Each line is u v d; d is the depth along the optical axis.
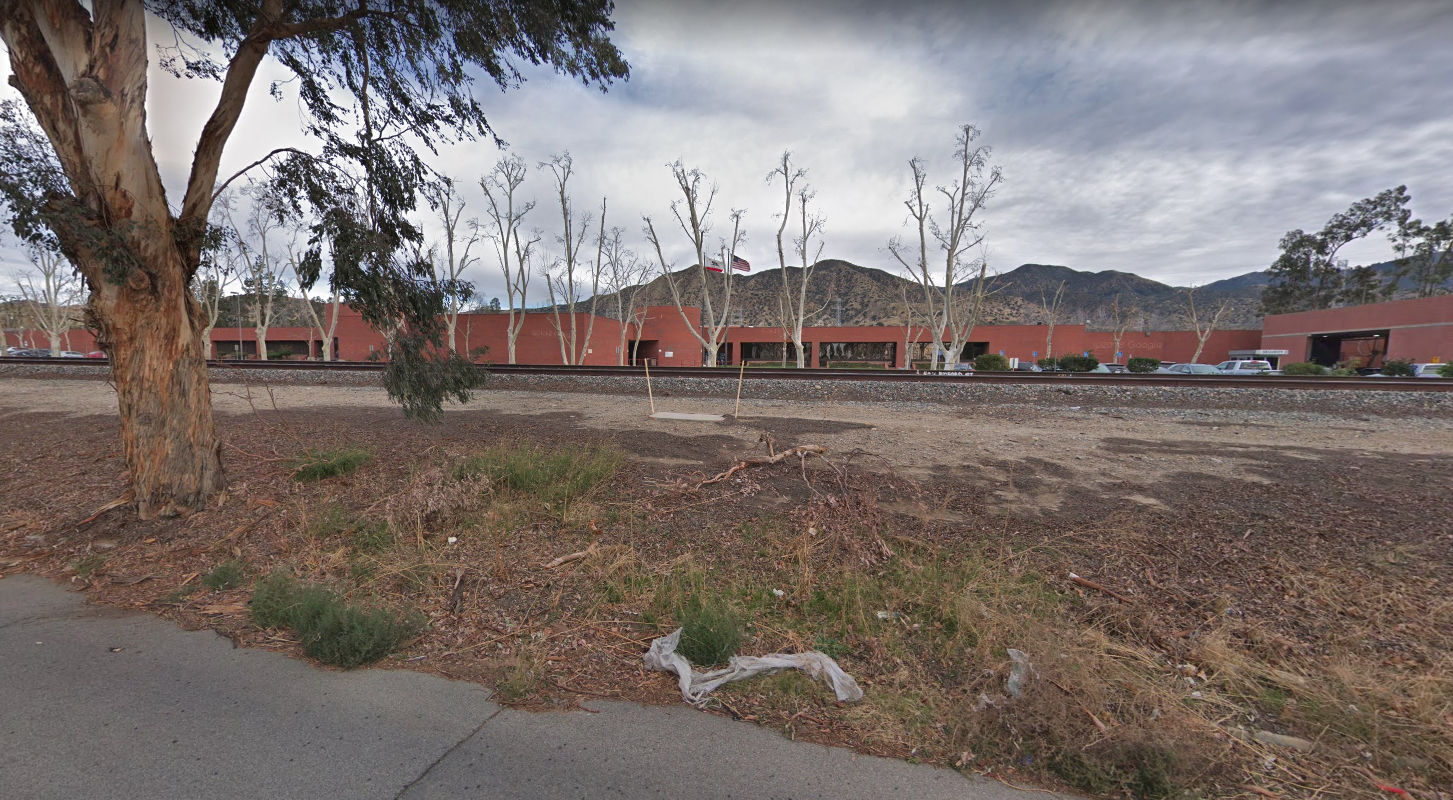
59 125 5.26
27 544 5.57
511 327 37.56
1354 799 2.48
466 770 2.53
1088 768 2.58
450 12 6.95
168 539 5.66
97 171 5.35
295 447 8.97
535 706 3.08
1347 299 54.22
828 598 4.36
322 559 5.17
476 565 4.98
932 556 4.95
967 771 2.64
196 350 6.34
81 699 3.06
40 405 14.05
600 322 42.69
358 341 44.97
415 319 7.68
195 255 6.26
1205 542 5.04
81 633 3.89
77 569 5.05
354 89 7.54
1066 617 4.03
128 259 5.45
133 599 4.49
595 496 6.51
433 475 6.52
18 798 2.30
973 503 6.21
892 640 3.80
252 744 2.69
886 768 2.64
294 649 3.71
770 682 3.32
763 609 4.27
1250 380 15.12
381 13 6.77
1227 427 11.04
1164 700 3.09
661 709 3.08
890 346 56.34
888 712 3.09
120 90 5.34
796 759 2.68
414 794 2.36
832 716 3.04
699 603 4.19
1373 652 3.51
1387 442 9.41
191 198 6.13
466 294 8.08
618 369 19.11
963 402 14.50
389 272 7.28
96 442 9.64
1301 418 12.01
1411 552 4.67
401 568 4.85
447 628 4.02
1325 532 5.14
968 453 8.47
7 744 2.66
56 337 46.78
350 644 3.53
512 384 18.05
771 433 10.10
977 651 3.60
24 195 4.83
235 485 6.96
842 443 9.20
